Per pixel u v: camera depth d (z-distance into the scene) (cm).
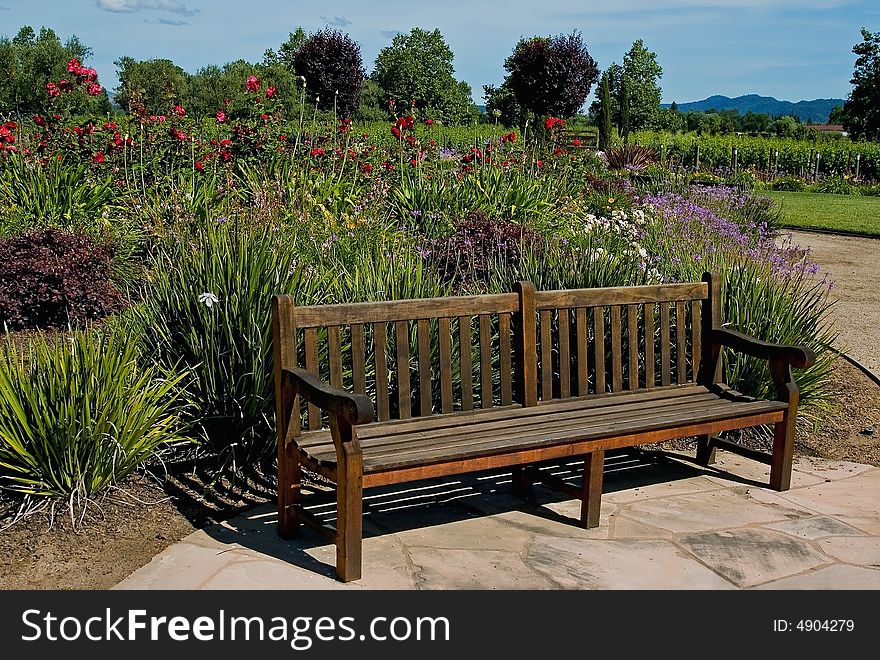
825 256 1287
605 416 390
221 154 823
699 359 454
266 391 404
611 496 406
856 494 417
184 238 545
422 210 829
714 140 3606
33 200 727
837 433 507
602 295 420
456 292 566
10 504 352
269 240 452
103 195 755
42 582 303
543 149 1167
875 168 3089
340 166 894
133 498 367
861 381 602
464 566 325
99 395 358
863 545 354
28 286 573
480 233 693
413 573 318
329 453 328
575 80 2808
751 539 357
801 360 405
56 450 347
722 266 547
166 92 919
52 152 814
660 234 740
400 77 6956
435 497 401
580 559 333
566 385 416
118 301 603
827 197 2388
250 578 309
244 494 387
